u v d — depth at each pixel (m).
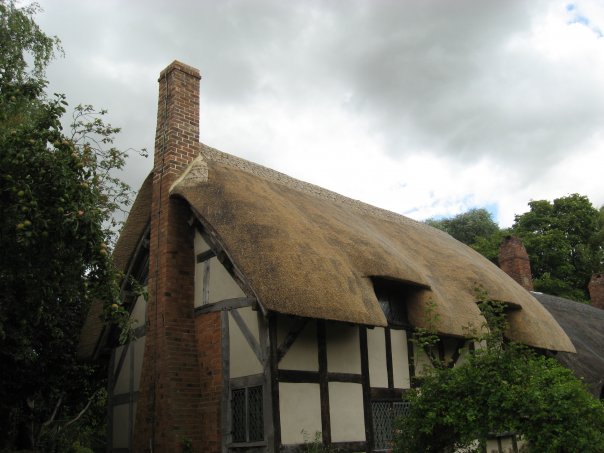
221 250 7.43
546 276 26.33
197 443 7.29
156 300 8.04
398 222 12.93
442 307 8.50
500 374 5.53
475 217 36.25
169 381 7.41
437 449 5.89
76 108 8.50
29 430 10.10
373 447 7.43
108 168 10.39
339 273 7.14
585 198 28.66
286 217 7.78
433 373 6.43
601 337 15.20
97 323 9.41
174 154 8.69
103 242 5.52
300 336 7.13
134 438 7.73
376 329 8.27
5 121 6.27
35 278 5.37
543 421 5.00
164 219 8.31
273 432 6.39
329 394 7.18
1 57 8.23
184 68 9.32
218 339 7.53
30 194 4.82
